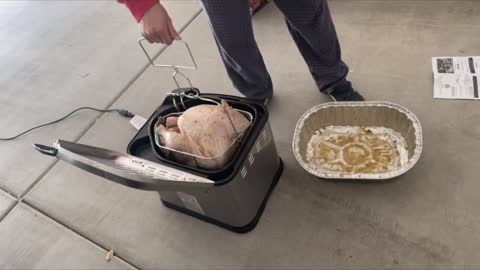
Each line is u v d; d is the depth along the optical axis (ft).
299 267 3.92
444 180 4.16
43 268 4.52
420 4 6.02
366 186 4.31
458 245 3.71
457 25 5.57
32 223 4.99
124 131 5.82
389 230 3.95
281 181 4.59
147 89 6.33
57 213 5.02
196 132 3.63
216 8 3.76
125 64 6.93
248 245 4.18
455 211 3.92
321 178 4.31
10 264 4.65
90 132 5.97
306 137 4.67
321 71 4.82
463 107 4.70
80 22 8.28
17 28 8.75
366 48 5.71
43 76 7.31
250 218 4.21
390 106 4.45
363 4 6.34
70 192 5.22
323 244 4.00
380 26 5.93
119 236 4.60
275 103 5.41
